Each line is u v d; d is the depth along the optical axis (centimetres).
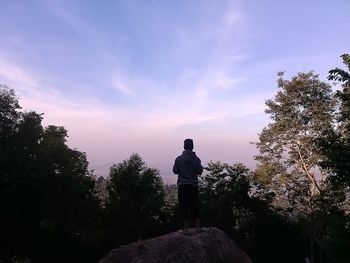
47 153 3825
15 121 3672
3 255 3534
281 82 4200
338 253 2502
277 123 4153
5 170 3347
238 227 4459
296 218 4147
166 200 5181
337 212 3106
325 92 4119
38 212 3681
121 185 5056
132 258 761
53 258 3938
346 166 1561
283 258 4144
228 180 4734
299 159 4156
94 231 4181
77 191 4234
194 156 895
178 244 773
